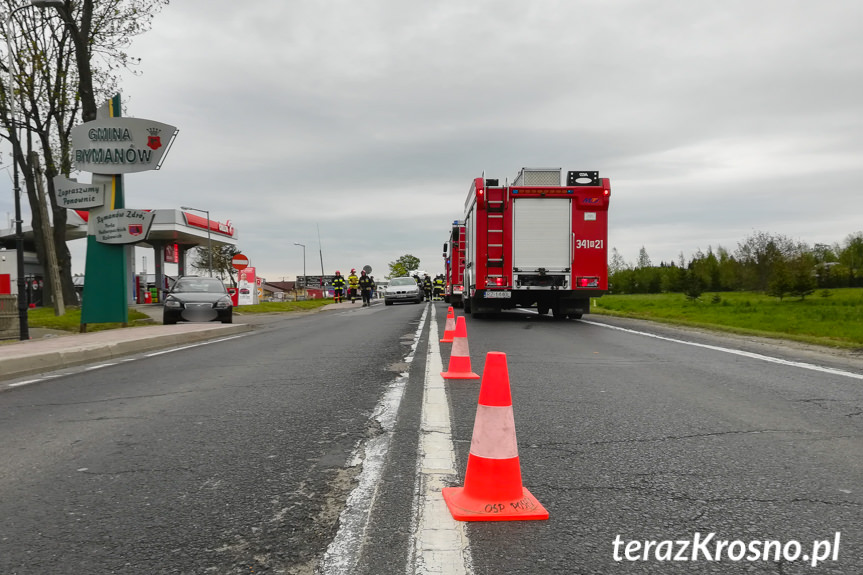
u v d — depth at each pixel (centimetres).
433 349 1135
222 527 318
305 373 849
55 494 372
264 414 586
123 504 353
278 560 280
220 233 5331
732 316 2094
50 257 2214
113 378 856
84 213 4241
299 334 1566
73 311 2448
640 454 441
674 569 270
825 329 1519
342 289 4903
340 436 500
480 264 1703
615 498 354
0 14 2495
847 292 3756
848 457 430
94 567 276
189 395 699
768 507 339
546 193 1697
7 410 639
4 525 325
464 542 296
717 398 645
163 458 445
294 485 382
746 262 5075
